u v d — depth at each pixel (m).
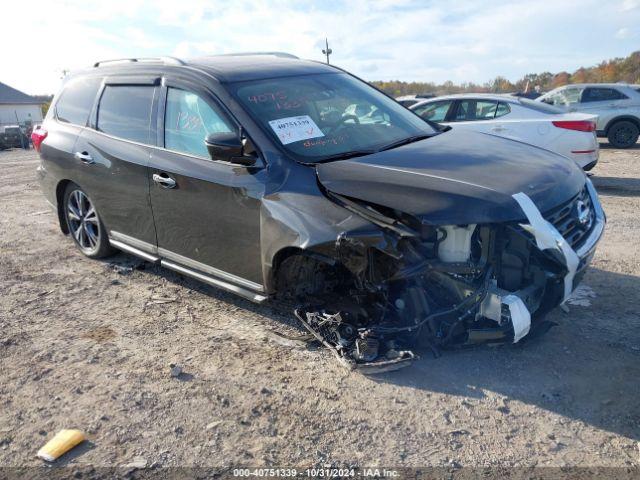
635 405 3.03
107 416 3.13
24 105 62.00
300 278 3.73
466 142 4.08
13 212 8.34
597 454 2.69
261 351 3.77
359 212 3.21
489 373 3.38
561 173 3.59
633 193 8.38
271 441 2.88
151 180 4.38
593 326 3.90
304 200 3.42
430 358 3.54
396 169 3.41
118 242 5.09
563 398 3.12
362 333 3.41
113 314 4.46
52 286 5.09
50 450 2.82
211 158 3.88
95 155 4.97
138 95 4.67
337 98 4.39
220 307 4.51
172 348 3.86
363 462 2.70
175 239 4.36
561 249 3.13
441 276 3.23
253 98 3.99
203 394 3.30
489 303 3.18
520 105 8.89
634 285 4.58
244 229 3.75
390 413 3.05
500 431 2.88
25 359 3.79
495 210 3.04
